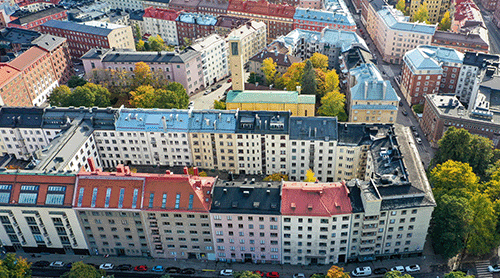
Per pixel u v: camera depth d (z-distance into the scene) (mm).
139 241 165625
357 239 157875
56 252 172750
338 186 156250
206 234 160500
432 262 162250
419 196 152375
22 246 172000
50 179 162250
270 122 198000
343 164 197875
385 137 186875
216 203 155875
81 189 159875
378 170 169500
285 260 164625
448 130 194500
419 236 158750
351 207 151125
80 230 164500
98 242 168000
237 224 156250
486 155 192375
